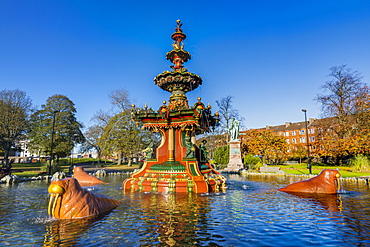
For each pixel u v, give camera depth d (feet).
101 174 71.92
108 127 122.83
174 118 36.88
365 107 98.78
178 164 35.27
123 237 14.61
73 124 147.02
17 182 53.16
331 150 102.47
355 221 18.30
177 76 38.11
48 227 16.79
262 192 33.19
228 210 21.72
